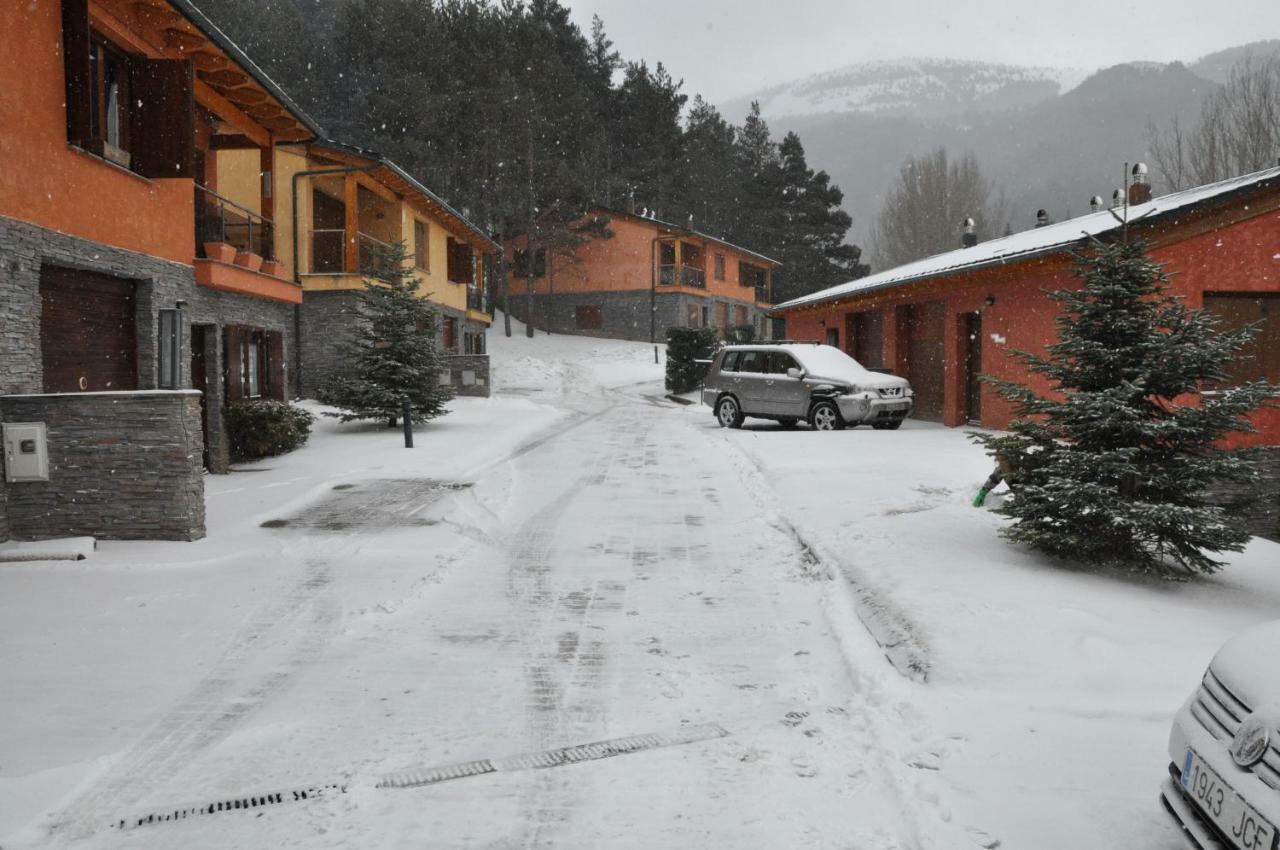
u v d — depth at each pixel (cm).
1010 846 304
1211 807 267
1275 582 700
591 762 378
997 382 723
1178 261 1285
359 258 2384
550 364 3781
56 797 341
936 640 500
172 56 1201
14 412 750
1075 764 364
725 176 6025
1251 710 266
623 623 578
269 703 441
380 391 1742
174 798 344
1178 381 670
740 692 459
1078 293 700
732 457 1372
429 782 359
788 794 348
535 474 1218
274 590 634
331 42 4931
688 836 316
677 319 4631
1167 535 639
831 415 1747
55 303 932
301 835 317
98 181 966
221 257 1295
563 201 4319
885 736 393
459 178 4084
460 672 488
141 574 670
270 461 1320
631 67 5759
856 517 852
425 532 823
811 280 5934
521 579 688
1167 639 504
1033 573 645
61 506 757
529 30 4628
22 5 826
